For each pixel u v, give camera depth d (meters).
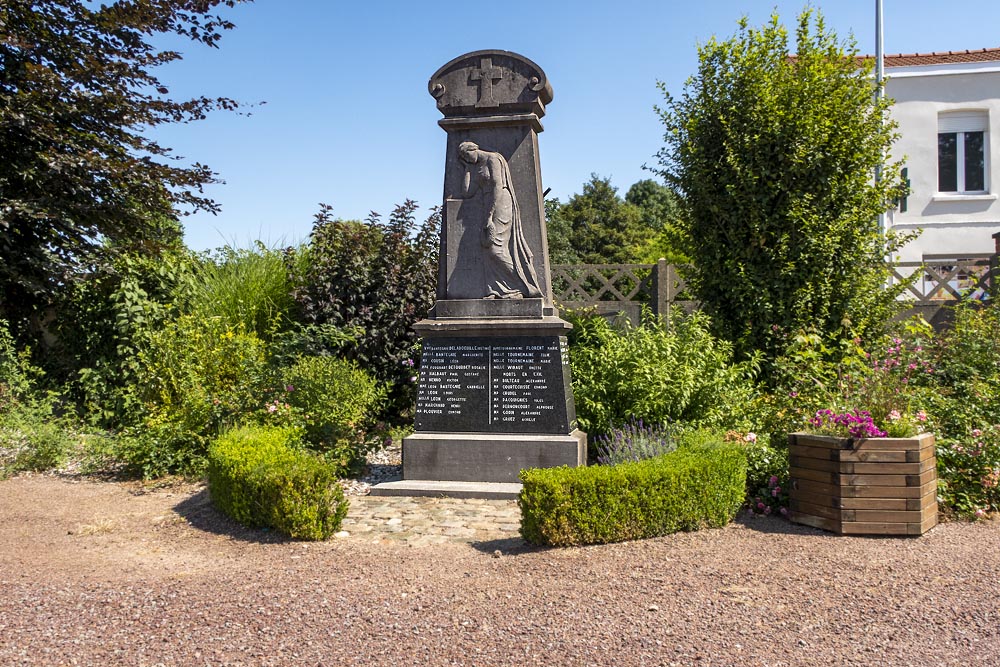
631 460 7.07
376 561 5.35
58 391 11.42
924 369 8.68
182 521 6.59
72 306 12.39
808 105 10.45
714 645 3.82
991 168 18.64
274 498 6.06
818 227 10.42
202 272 12.96
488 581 4.82
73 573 5.06
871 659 3.67
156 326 11.91
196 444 8.53
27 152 11.43
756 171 10.59
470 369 8.25
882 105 10.73
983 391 7.77
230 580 4.86
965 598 4.45
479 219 8.48
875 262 10.86
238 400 8.68
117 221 12.37
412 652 3.75
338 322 11.67
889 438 5.90
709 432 7.37
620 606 4.33
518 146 8.46
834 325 10.51
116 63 11.82
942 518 6.37
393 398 11.88
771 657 3.69
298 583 4.79
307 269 12.33
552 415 8.06
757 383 9.97
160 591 4.62
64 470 8.91
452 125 8.48
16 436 9.27
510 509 7.16
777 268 10.51
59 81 11.20
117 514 6.87
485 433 8.16
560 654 3.72
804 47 10.84
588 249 39.59
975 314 9.90
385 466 9.12
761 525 6.22
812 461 6.14
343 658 3.69
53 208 11.52
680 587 4.65
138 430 8.85
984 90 18.66
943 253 18.67
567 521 5.64
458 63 8.46
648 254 26.38
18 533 6.23
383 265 12.02
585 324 10.88
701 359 8.75
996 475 6.51
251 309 12.22
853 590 4.60
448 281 8.55
